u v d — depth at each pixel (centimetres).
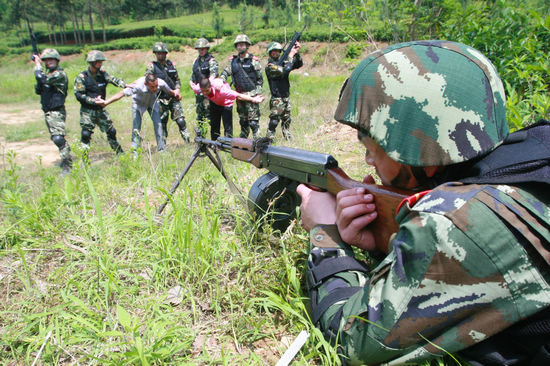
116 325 174
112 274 202
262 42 3450
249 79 721
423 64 114
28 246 255
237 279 199
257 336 174
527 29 439
